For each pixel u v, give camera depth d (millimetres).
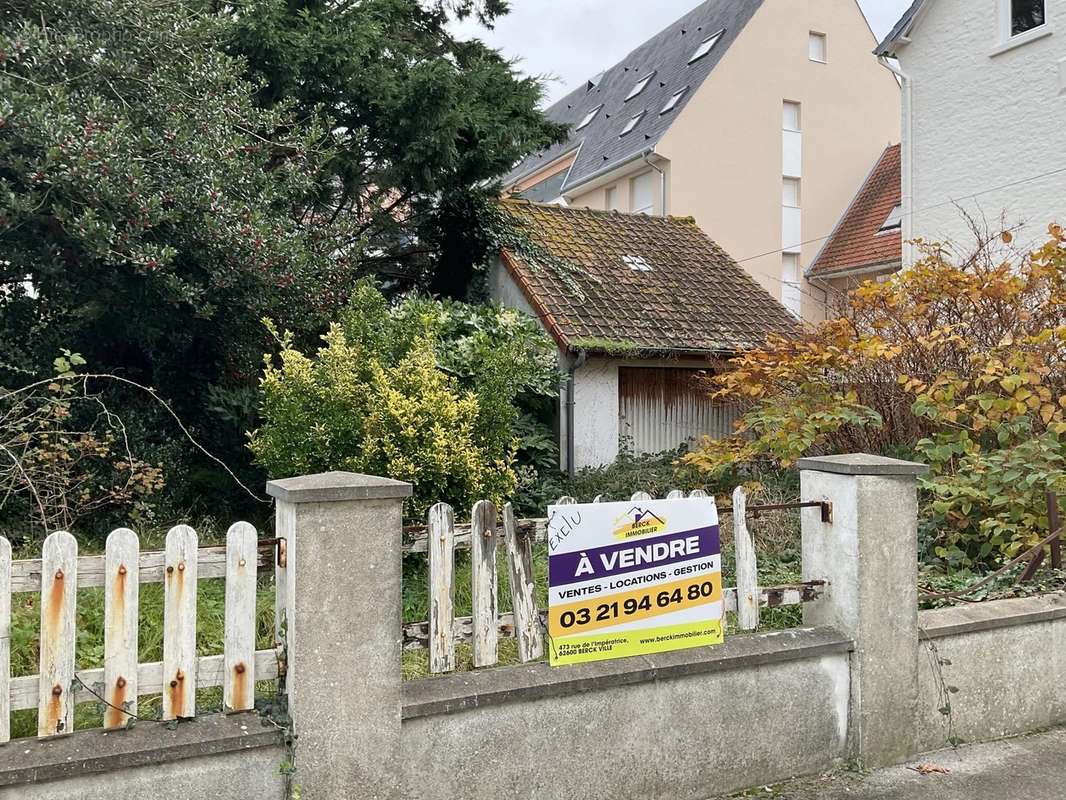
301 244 7246
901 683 3947
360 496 2893
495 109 10492
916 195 13195
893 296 6758
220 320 7492
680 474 8250
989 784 3709
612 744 3381
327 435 5652
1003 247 11352
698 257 12977
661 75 23469
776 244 20391
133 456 6562
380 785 2941
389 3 10227
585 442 9781
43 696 2592
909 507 3979
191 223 6562
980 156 12211
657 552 3584
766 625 4520
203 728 2756
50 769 2496
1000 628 4293
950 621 4152
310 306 7605
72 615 2633
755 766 3674
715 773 3590
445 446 5516
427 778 3035
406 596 5172
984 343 6531
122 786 2611
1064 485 5117
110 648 2680
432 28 12195
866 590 3852
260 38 8547
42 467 5324
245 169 7172
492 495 5883
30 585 2619
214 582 4988
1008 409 5594
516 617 3395
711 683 3586
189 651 2789
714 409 10695
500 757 3166
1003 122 11891
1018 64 11688
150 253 6102
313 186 8180
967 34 12422
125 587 2699
